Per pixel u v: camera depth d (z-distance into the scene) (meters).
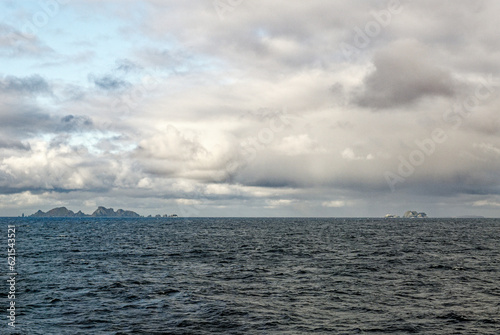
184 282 31.75
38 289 28.41
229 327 19.30
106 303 24.17
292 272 37.50
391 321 20.48
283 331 18.72
